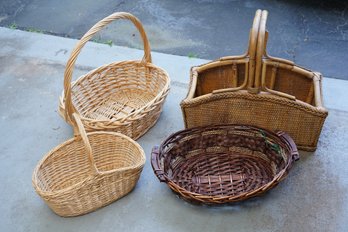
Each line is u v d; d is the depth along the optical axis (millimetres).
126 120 1812
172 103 2143
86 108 2068
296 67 1840
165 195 1691
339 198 1640
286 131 1797
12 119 2131
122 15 1774
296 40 2686
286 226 1554
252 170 1756
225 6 3068
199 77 1924
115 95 2166
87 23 2986
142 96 2154
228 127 1800
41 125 2086
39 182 1586
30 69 2465
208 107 1785
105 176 1535
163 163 1689
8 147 1975
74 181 1757
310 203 1627
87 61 2480
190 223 1585
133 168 1598
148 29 2867
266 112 1758
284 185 1695
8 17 3111
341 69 2426
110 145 1796
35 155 1924
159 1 3180
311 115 1687
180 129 1994
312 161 1790
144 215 1623
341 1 3016
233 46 2664
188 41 2732
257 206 1624
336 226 1546
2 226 1628
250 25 2844
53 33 2900
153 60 2445
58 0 3295
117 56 2512
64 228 1597
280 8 3000
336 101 2078
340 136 1893
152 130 1996
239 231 1547
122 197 1690
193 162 1802
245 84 1713
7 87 2342
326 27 2783
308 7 2990
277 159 1729
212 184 1711
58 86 2330
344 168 1754
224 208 1624
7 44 2689
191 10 3049
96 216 1629
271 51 2609
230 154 1825
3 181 1809
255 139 1787
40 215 1655
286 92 1941
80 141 1735
